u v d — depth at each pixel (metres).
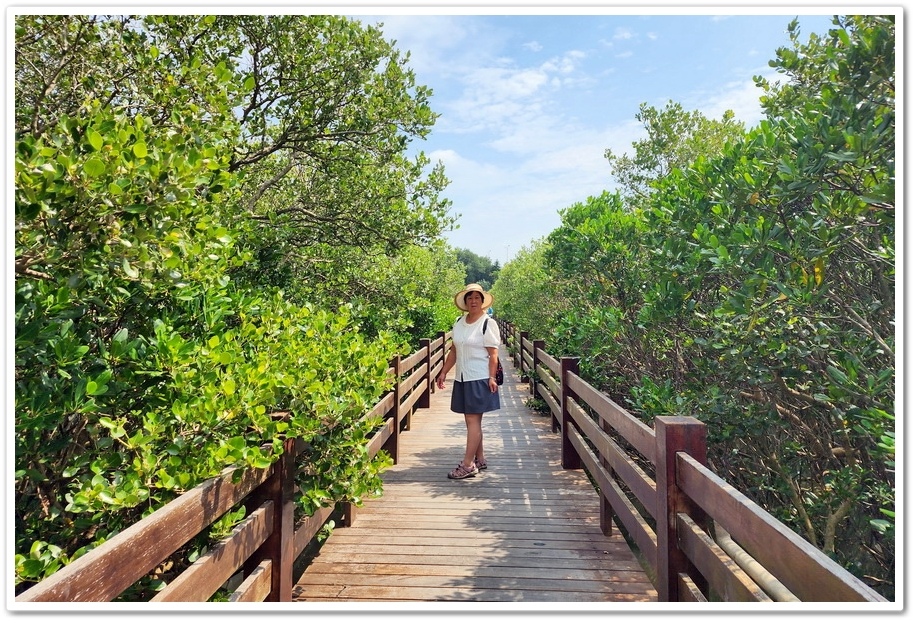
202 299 2.69
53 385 1.95
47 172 1.59
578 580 2.93
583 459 4.15
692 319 3.57
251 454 1.87
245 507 2.23
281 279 5.39
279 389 2.39
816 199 2.60
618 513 3.00
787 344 2.94
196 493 1.63
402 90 5.82
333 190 6.48
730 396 3.33
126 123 2.21
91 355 2.27
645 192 10.80
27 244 1.71
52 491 2.36
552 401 6.45
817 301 2.72
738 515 1.46
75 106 3.31
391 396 5.11
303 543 2.67
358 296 6.74
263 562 2.21
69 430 2.42
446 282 18.22
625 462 2.78
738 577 1.44
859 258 2.98
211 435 2.07
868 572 3.08
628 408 5.11
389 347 3.82
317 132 5.79
